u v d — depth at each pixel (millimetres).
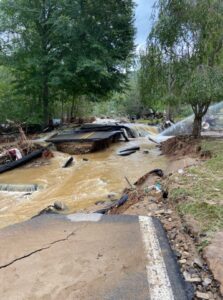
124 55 18219
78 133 13594
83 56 16188
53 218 3480
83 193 6535
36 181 7793
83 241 2832
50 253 2611
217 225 3066
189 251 2678
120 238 2883
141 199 4461
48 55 16688
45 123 18125
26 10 16188
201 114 10617
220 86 8711
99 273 2303
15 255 2590
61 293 2078
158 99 10516
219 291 2127
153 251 2627
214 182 4598
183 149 9258
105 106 46312
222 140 9406
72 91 18781
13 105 16734
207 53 9555
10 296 2059
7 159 9656
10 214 5574
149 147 12391
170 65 10055
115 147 12609
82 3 16359
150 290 2102
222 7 9438
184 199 3887
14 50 16859
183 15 9664
